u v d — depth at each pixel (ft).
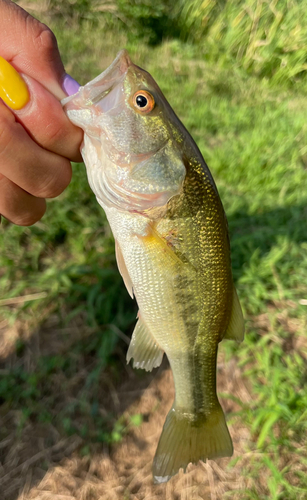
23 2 2.48
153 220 0.52
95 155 0.49
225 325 0.61
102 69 2.02
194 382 0.62
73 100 0.44
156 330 0.58
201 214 0.53
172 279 0.54
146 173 0.51
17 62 0.41
